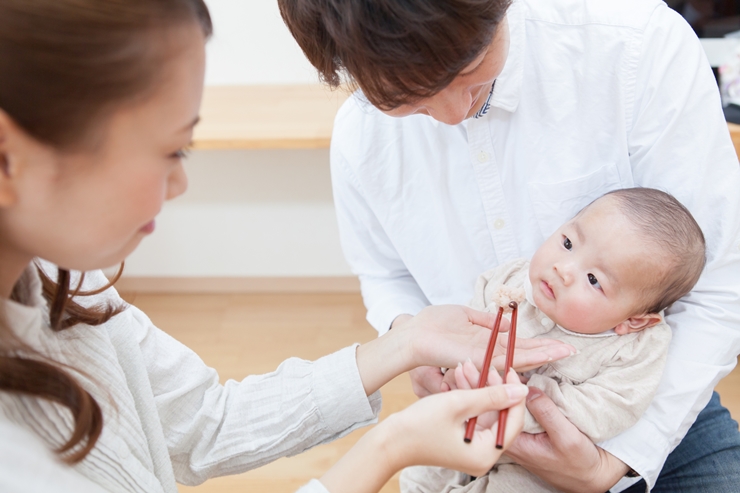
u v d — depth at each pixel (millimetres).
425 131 1055
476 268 1185
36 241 540
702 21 1761
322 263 2465
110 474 649
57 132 479
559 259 993
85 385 669
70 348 686
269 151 2217
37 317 603
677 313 1029
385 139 1087
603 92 971
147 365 859
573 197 1062
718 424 1101
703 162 955
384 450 694
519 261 1111
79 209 523
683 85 930
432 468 1172
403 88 687
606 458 959
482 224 1122
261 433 881
